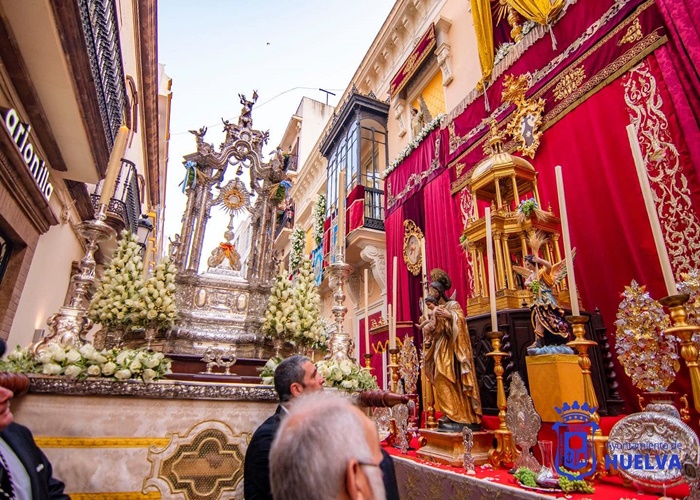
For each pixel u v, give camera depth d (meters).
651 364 1.87
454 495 1.92
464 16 7.30
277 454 0.78
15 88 3.75
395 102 9.52
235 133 4.33
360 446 0.76
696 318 1.92
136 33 8.50
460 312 2.52
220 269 4.00
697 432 2.50
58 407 1.99
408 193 7.57
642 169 1.80
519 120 4.92
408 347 3.58
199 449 2.24
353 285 9.79
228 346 3.42
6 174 3.58
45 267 5.31
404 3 9.04
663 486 1.47
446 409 2.36
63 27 3.31
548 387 2.06
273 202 4.28
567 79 4.36
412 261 7.02
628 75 3.68
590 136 3.97
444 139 6.67
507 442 2.13
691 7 3.12
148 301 2.97
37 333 5.29
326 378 2.83
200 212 3.96
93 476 1.98
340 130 10.84
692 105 3.07
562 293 2.81
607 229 3.61
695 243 2.95
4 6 3.10
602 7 4.09
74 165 5.14
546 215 3.23
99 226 2.45
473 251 3.64
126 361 2.19
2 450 1.52
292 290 3.57
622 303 2.04
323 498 0.70
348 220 9.05
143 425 2.15
